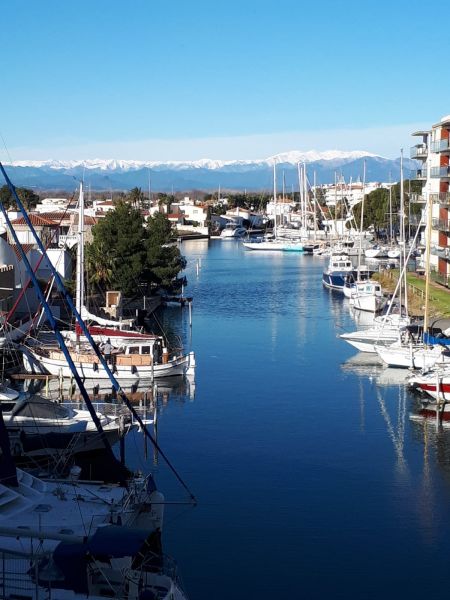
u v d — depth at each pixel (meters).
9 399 48.38
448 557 33.47
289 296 117.81
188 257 185.25
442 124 113.31
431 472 42.81
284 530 35.81
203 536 35.19
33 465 38.88
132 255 98.94
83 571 23.75
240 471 42.78
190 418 52.81
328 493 39.88
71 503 29.61
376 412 54.31
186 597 27.98
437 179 116.94
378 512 37.62
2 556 24.55
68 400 56.59
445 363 58.75
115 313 87.00
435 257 118.50
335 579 31.56
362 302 102.44
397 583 31.39
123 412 48.31
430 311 88.75
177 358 64.94
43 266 88.81
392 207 189.50
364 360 71.19
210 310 103.38
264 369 67.75
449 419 52.50
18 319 75.12
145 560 26.88
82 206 71.19
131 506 30.39
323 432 49.84
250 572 32.09
